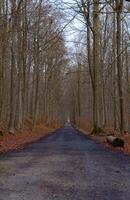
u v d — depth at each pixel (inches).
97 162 597.6
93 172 483.8
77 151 810.8
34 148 899.4
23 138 1296.8
